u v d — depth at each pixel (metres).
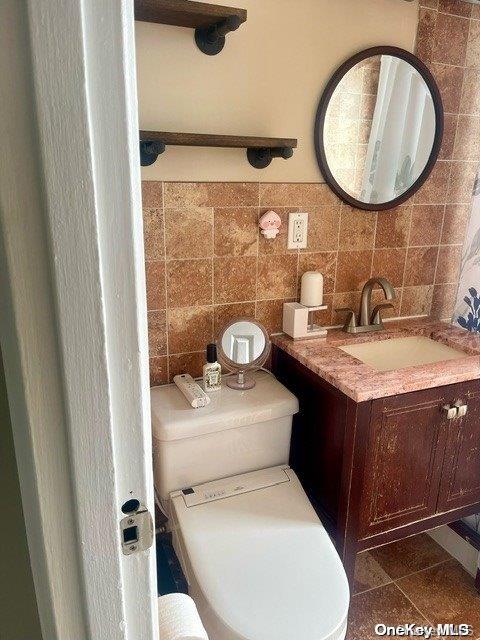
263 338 1.52
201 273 1.51
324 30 1.46
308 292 1.61
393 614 1.55
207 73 1.37
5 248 0.36
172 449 1.33
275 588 1.10
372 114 1.57
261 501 1.35
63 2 0.33
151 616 0.55
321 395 1.42
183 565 1.24
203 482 1.40
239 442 1.41
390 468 1.37
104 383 0.43
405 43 1.57
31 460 0.43
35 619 0.56
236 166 1.47
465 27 1.63
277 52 1.43
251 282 1.59
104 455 0.45
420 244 1.81
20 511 0.51
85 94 0.36
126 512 0.49
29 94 0.34
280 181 1.54
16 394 0.41
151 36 1.29
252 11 1.37
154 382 1.54
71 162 0.36
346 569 1.41
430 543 1.86
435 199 1.78
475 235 1.72
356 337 1.66
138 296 0.44
